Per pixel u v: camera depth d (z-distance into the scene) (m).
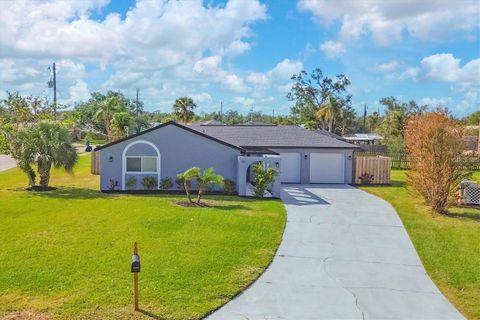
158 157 23.02
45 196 20.39
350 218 17.00
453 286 9.90
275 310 8.47
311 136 29.86
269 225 15.20
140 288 9.06
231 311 8.35
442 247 13.03
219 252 11.74
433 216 17.56
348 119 73.25
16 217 15.55
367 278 10.38
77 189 23.22
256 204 19.59
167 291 8.98
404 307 8.77
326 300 9.02
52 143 22.14
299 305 8.73
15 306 8.12
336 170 28.66
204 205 18.78
